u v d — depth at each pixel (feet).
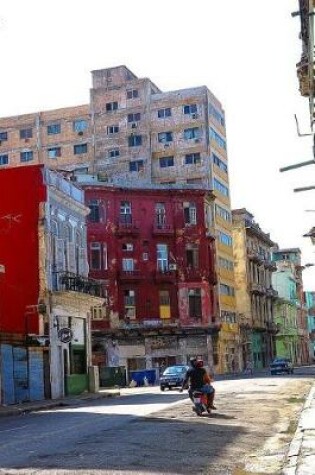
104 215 214.07
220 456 39.81
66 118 270.05
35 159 270.87
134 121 259.80
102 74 269.23
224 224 255.29
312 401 73.82
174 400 91.71
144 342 213.25
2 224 126.72
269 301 316.19
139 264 216.54
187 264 222.69
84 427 57.11
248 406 75.05
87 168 263.29
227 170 269.64
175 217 223.51
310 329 419.74
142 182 229.86
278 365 189.26
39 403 102.94
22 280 123.44
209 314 221.25
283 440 47.01
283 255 382.42
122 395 122.52
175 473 33.58
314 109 54.13
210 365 219.20
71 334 121.70
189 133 252.01
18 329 120.98
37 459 38.27
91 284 138.82
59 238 132.67
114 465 35.73
